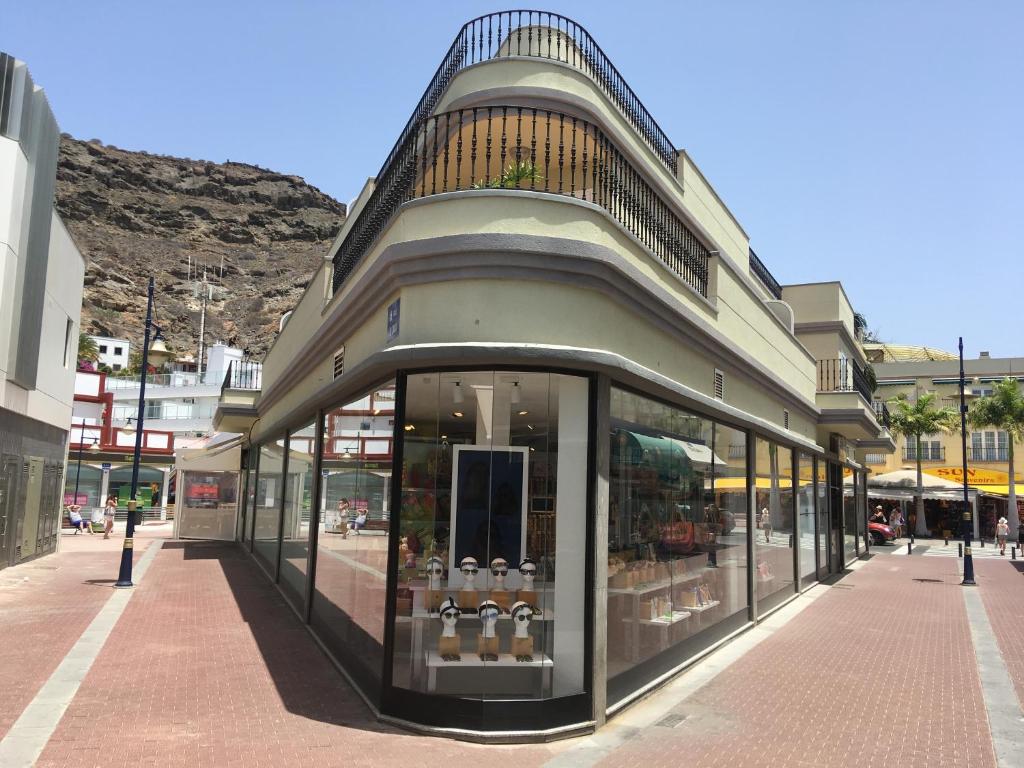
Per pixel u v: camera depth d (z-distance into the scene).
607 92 10.66
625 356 7.75
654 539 8.55
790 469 16.38
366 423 8.52
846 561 24.86
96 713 6.77
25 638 9.89
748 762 6.08
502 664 6.79
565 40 9.86
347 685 7.97
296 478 13.75
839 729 7.02
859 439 24.19
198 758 5.70
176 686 7.74
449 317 6.92
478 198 6.98
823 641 11.30
